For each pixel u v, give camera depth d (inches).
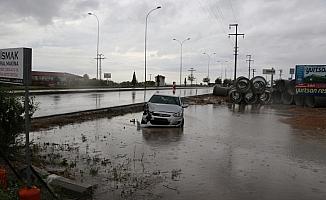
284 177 328.2
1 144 306.7
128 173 321.4
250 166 366.0
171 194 269.6
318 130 682.2
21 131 331.0
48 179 271.0
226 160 389.7
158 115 639.8
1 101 308.2
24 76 216.8
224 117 911.7
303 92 1441.9
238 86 1589.6
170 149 439.8
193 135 564.1
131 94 1925.4
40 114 736.3
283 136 591.8
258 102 1605.6
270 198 268.2
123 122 696.4
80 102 1187.3
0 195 213.8
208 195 270.1
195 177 317.4
